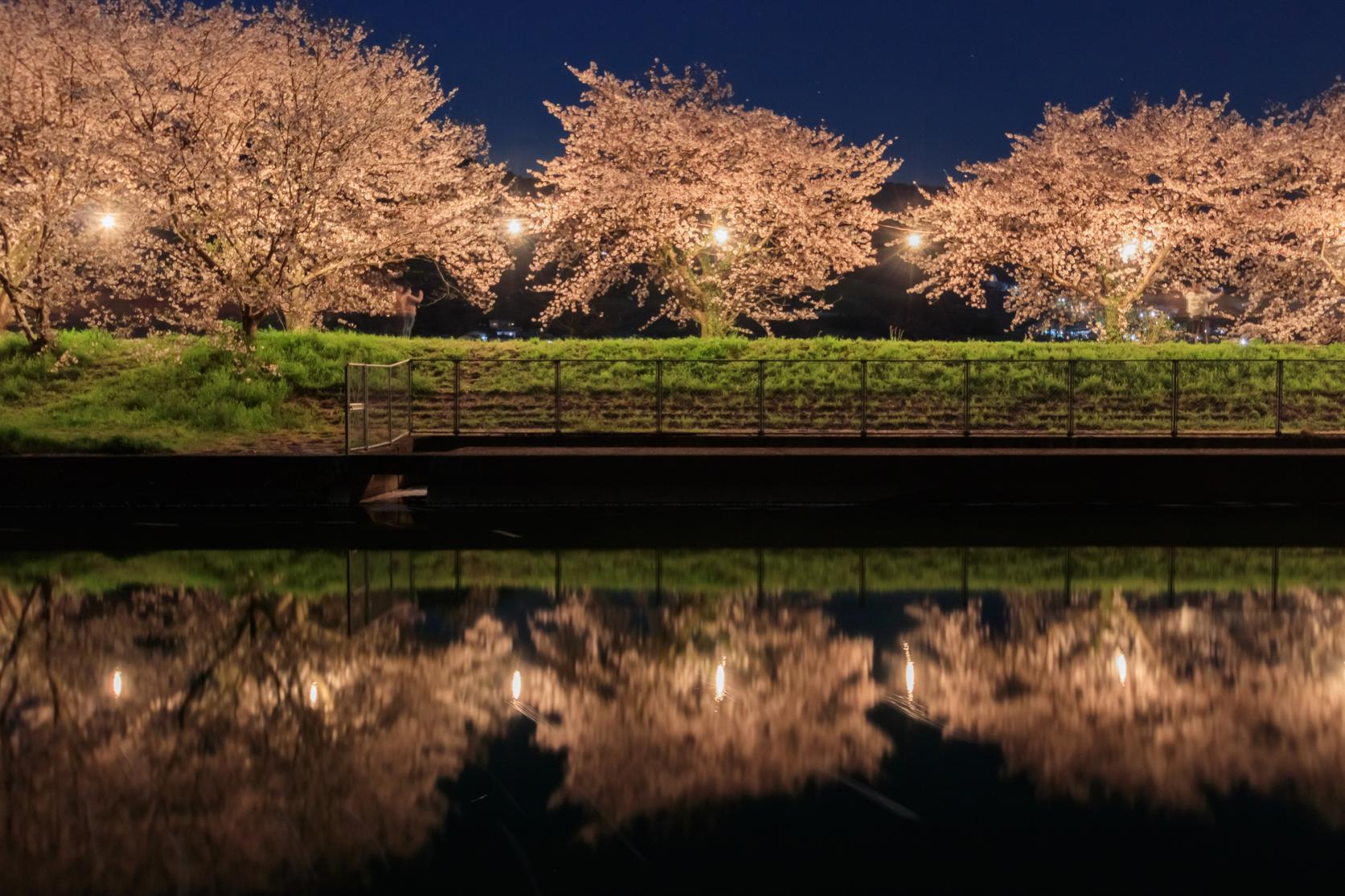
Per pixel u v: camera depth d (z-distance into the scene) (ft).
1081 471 55.98
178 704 22.43
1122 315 103.40
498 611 31.55
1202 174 105.60
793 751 19.57
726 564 39.32
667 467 56.03
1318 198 100.27
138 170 74.74
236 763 18.93
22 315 78.59
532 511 54.03
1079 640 27.78
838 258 104.53
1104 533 46.73
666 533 46.88
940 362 66.44
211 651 26.84
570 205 98.12
